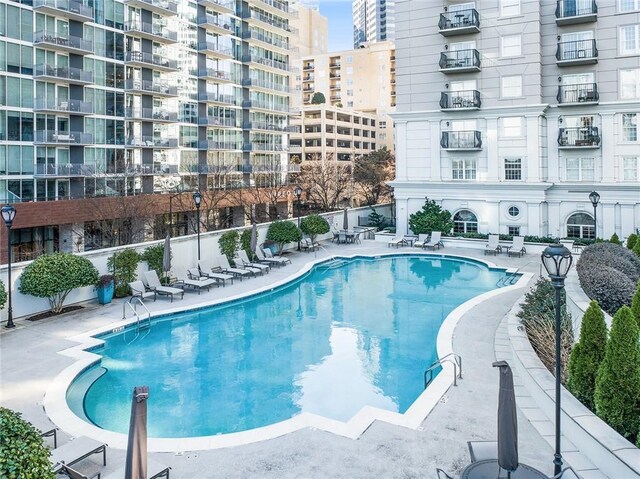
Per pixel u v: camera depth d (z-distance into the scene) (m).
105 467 7.65
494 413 9.27
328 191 57.56
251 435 8.60
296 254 28.80
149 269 19.98
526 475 6.44
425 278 23.70
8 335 14.34
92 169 39.38
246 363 13.18
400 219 34.88
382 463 7.69
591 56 29.33
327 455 7.94
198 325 16.50
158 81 46.59
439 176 33.47
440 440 8.34
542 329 11.77
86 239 38.19
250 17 57.03
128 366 12.98
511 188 31.05
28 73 36.34
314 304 19.14
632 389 7.27
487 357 12.11
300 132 81.31
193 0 50.50
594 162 30.03
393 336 15.23
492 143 31.73
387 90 96.75
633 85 28.91
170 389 11.57
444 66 32.09
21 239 35.03
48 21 37.53
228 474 7.45
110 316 16.28
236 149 56.31
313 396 11.17
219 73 52.66
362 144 90.69
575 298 12.20
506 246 28.67
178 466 7.69
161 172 45.38
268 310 18.33
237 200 46.31
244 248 25.14
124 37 43.34
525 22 30.33
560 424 7.44
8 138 35.22
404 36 33.97
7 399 10.14
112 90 42.34
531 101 30.47
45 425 9.04
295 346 14.47
